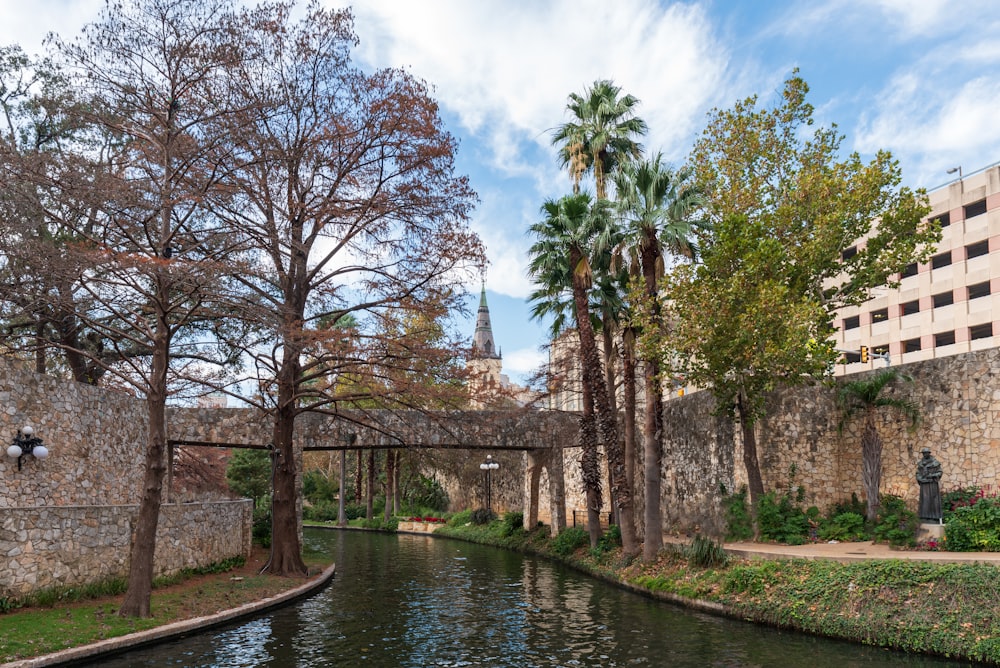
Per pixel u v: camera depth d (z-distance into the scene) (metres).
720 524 25.38
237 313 19.20
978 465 19.33
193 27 17.33
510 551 34.34
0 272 17.42
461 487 53.62
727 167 23.98
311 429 30.36
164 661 12.58
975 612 12.80
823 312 20.12
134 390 27.56
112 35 16.81
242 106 18.25
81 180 15.23
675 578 19.41
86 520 15.91
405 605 18.86
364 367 22.33
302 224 21.75
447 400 22.66
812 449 23.41
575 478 39.72
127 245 17.27
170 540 19.20
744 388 22.31
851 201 20.70
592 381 24.25
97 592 15.76
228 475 44.00
